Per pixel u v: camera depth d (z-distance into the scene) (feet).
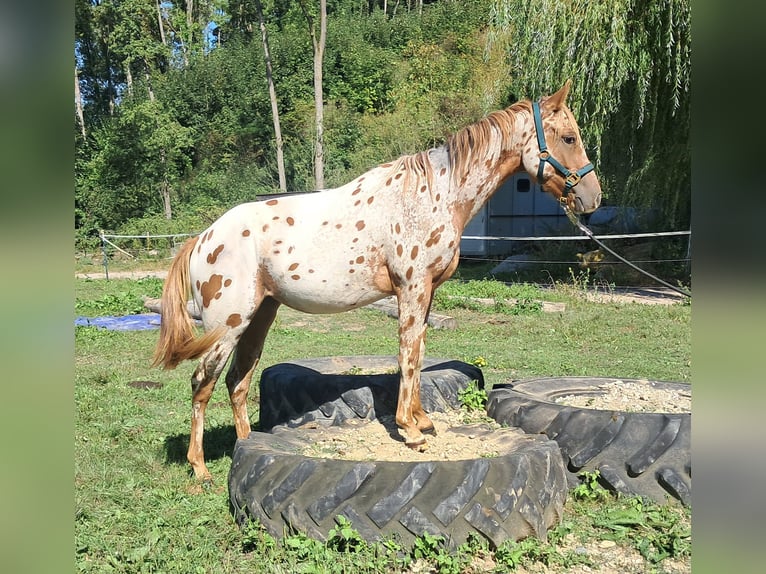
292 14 112.27
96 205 83.76
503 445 12.30
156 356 13.53
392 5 144.05
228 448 15.88
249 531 10.67
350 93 94.89
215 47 133.59
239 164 99.04
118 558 10.39
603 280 47.26
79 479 13.55
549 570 9.82
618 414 12.75
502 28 45.37
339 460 10.80
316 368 17.54
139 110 86.02
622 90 42.65
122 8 97.86
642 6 39.01
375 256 12.68
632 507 11.51
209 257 13.14
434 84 83.82
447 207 12.41
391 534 10.05
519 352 26.48
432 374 15.60
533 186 57.16
